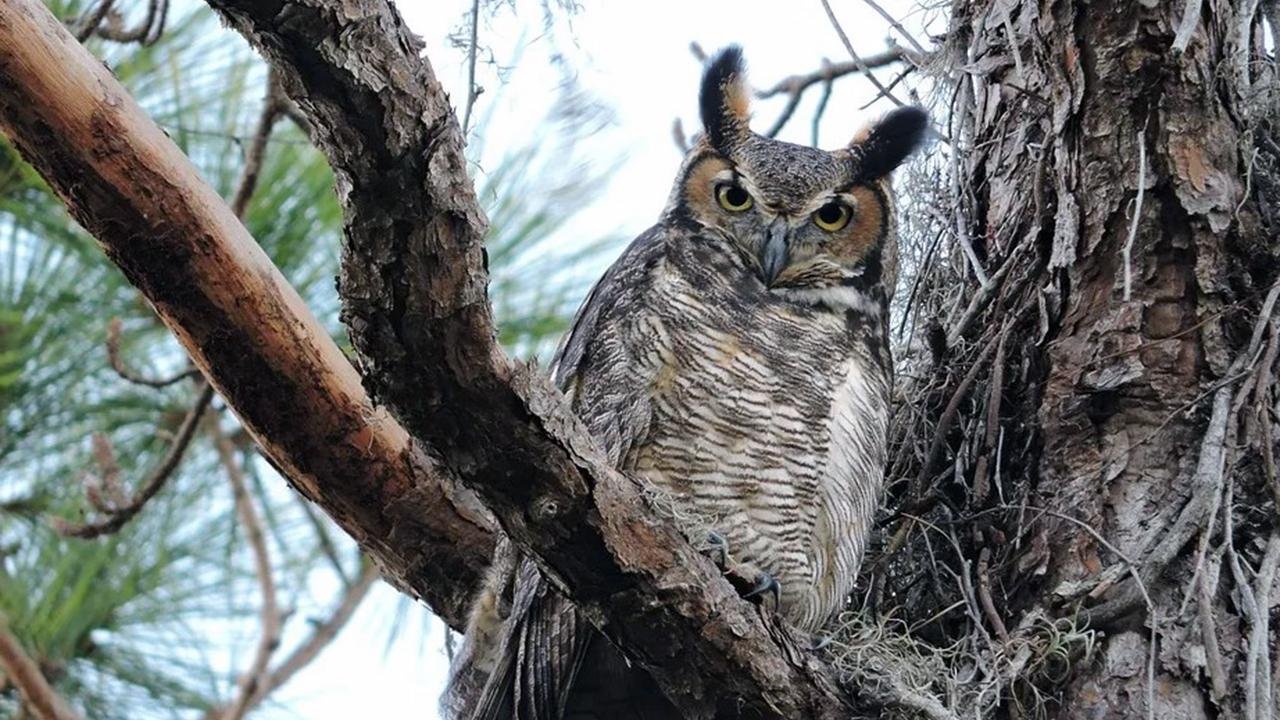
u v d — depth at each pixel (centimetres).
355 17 490
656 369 781
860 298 875
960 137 938
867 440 805
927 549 820
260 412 736
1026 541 778
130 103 644
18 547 976
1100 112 796
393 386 572
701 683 656
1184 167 780
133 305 984
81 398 978
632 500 613
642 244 861
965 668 740
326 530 1021
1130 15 787
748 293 842
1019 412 816
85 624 964
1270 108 809
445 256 539
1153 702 684
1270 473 712
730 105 929
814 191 889
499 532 762
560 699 724
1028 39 891
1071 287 803
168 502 991
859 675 681
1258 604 686
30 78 615
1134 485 751
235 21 491
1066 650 718
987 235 896
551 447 588
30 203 968
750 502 771
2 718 935
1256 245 773
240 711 901
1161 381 765
